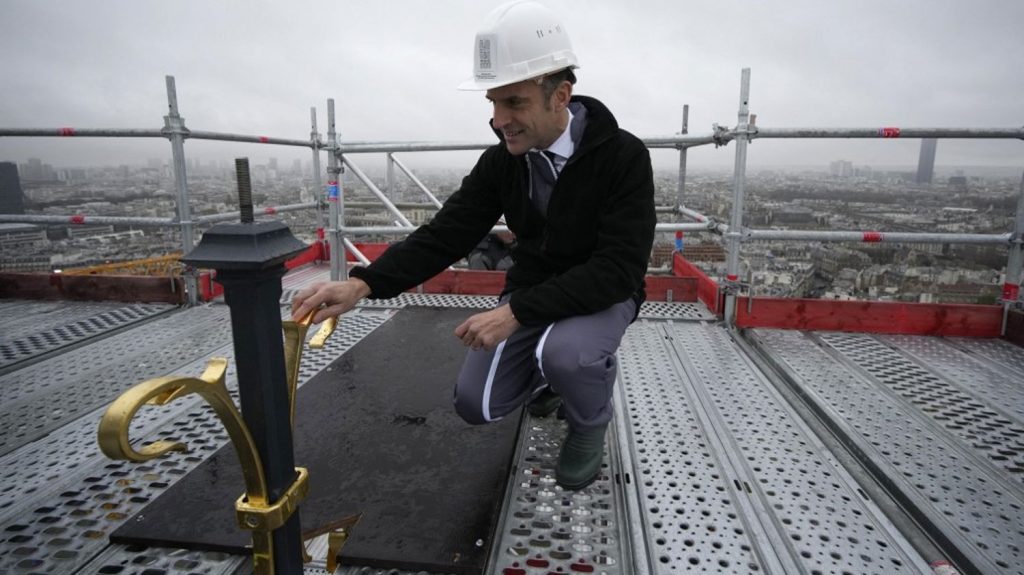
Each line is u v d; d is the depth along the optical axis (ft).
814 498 5.18
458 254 5.85
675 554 4.39
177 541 4.50
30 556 4.42
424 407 6.92
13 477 5.49
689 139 10.84
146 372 8.24
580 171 5.17
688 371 8.21
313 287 4.23
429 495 5.08
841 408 6.90
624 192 5.09
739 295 10.17
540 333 5.55
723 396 7.38
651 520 4.80
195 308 11.69
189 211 11.90
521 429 6.53
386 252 5.48
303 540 4.21
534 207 5.54
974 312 9.72
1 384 7.79
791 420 6.73
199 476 5.45
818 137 9.85
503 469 5.52
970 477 5.44
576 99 5.49
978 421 6.63
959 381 7.82
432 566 4.23
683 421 6.64
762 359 8.93
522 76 4.66
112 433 2.14
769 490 5.28
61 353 9.05
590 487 5.32
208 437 6.26
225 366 2.80
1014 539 4.55
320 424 6.48
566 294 4.77
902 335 9.93
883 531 4.74
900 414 6.77
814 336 9.78
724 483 5.38
